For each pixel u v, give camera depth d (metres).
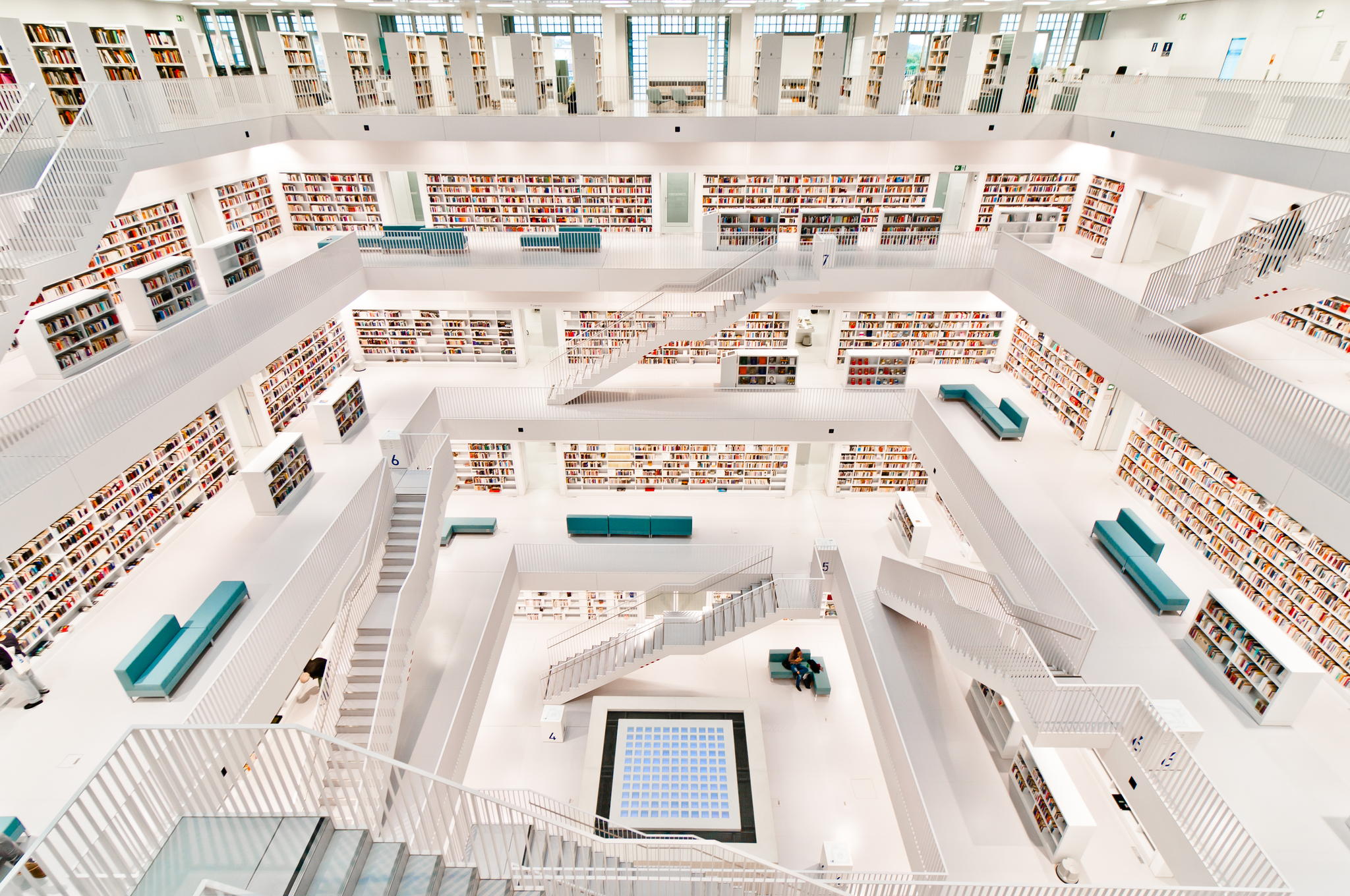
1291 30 15.46
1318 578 9.62
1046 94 16.52
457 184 17.42
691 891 7.01
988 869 9.84
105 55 14.34
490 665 12.70
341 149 16.88
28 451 8.03
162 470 11.95
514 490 17.42
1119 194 15.98
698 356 18.06
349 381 15.58
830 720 13.77
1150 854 10.01
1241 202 12.83
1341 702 9.03
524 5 20.36
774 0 18.50
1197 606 10.17
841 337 17.73
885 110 15.54
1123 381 11.30
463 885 4.37
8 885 3.90
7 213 8.57
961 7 20.67
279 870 3.83
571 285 15.59
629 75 24.66
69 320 10.38
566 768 12.85
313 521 12.40
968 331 17.56
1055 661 9.66
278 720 11.81
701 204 17.73
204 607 9.98
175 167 13.92
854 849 11.39
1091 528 12.30
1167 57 19.44
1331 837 7.38
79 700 8.90
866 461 16.98
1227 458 9.24
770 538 15.92
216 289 13.60
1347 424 7.76
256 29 23.02
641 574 14.75
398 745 10.27
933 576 11.26
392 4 20.36
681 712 13.70
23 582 9.59
